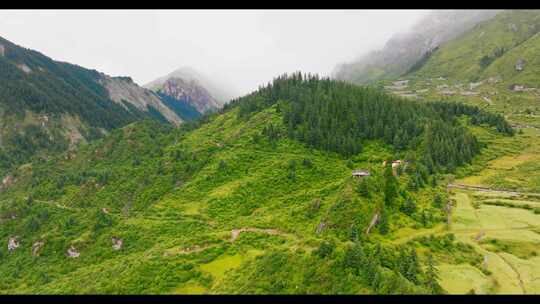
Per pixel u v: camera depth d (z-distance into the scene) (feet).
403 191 528.22
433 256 390.01
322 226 451.53
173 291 373.20
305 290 305.12
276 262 343.87
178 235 560.20
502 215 502.79
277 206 587.27
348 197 474.49
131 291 378.73
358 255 311.47
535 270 366.02
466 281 341.00
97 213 653.30
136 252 539.70
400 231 442.50
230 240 476.13
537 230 452.35
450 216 497.87
